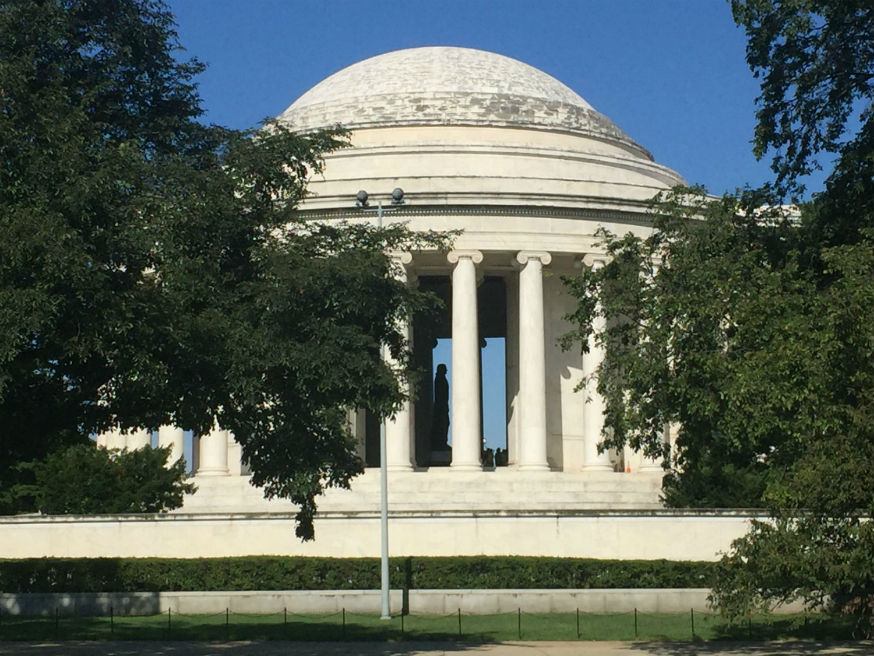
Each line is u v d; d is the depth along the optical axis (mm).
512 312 88688
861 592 48969
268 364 39688
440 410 98000
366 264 41219
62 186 37062
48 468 77812
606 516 66250
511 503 76438
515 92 95750
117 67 45219
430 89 94438
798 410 41750
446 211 83438
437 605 59719
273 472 42812
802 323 40656
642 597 59969
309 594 60031
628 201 85062
